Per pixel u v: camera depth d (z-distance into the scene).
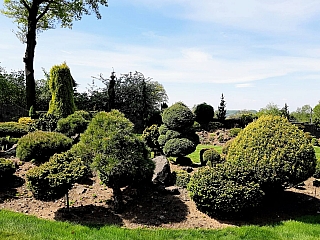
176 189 6.46
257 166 5.61
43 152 7.54
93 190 6.41
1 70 21.72
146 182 6.48
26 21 18.39
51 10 17.89
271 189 5.87
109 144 5.25
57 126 10.36
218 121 21.34
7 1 16.38
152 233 4.62
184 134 8.97
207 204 5.30
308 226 5.05
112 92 20.31
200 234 4.67
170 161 9.27
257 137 5.95
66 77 13.31
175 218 5.34
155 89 23.28
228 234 4.71
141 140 6.01
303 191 6.87
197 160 10.33
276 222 5.32
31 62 16.55
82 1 17.72
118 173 5.22
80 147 5.43
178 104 9.20
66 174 5.16
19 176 6.87
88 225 4.83
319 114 28.23
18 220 4.86
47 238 4.24
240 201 5.16
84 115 11.93
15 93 20.19
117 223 5.07
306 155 5.70
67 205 5.38
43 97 20.98
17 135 11.11
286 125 6.13
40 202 5.87
